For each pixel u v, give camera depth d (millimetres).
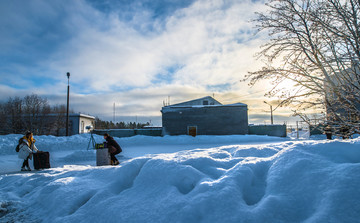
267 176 2482
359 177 1907
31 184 4141
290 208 1886
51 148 16141
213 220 1872
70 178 3602
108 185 2975
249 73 4051
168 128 27641
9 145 14539
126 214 2219
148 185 2730
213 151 4020
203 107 27578
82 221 2350
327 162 2301
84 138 20172
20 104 32688
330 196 1814
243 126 26891
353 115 3736
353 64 3484
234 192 2129
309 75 3666
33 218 2770
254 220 1779
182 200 2186
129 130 28984
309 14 3580
